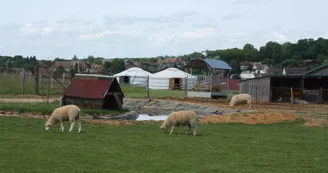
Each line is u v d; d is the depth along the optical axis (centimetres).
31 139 1888
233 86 9688
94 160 1517
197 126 2700
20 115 3158
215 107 4478
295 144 2061
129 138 2042
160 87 9462
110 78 3712
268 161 1628
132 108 4938
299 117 3238
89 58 17388
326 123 3062
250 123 2969
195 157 1647
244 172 1430
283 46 19375
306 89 5978
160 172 1380
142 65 17100
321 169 1522
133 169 1409
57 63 9844
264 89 5822
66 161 1484
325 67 5925
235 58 19238
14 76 6769
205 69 6272
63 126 2362
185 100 5372
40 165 1414
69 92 3731
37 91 5528
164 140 2012
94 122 2769
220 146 1911
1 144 1738
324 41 17388
